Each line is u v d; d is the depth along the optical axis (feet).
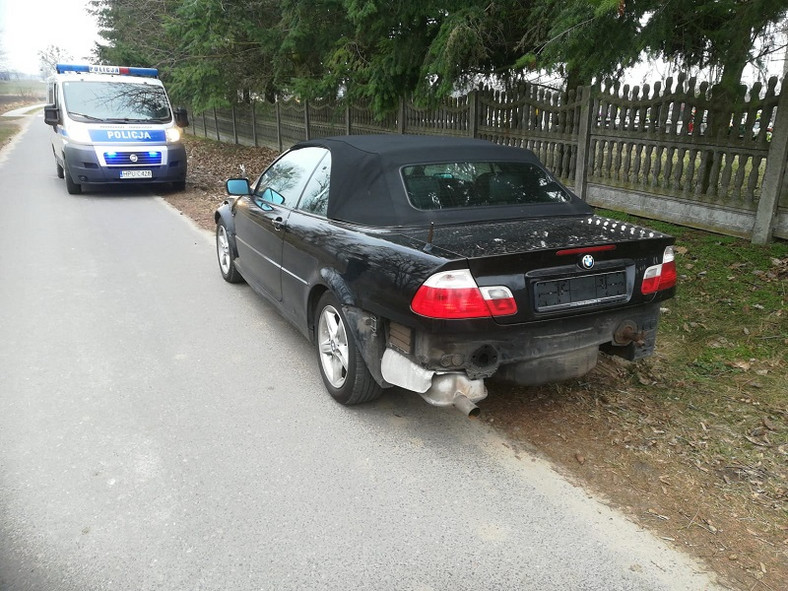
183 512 9.41
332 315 12.75
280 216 15.21
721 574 8.29
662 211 24.12
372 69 32.68
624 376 13.84
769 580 8.18
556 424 11.98
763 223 20.44
